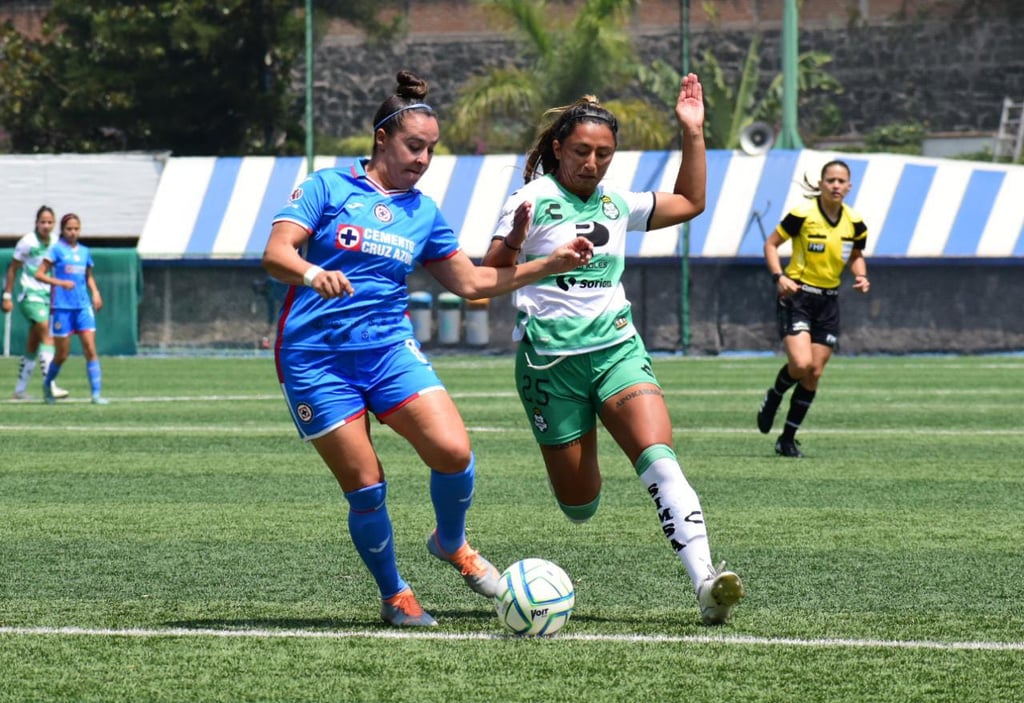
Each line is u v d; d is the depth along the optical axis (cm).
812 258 3350
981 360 7556
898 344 8156
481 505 2602
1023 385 5744
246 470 3134
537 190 1734
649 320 8338
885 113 11206
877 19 11181
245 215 8719
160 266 8631
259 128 11588
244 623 1644
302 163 9000
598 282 1723
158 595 1819
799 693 1312
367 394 1612
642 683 1347
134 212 9062
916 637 1551
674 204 1777
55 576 1952
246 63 11181
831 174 3347
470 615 1691
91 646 1518
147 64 10975
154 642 1536
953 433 3906
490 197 8706
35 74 11506
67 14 11350
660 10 11400
